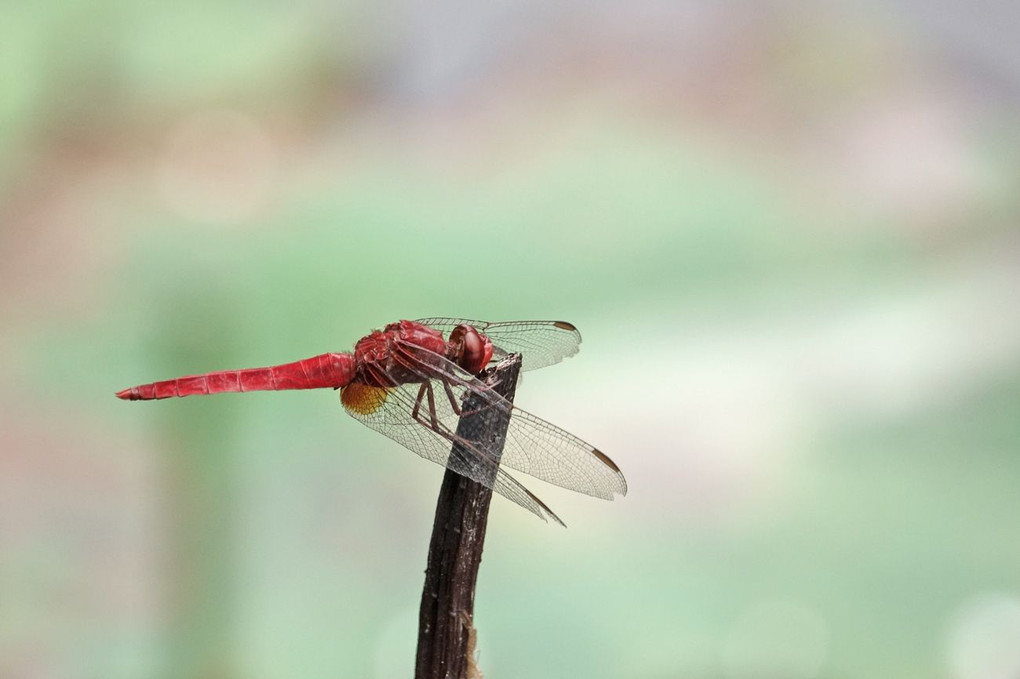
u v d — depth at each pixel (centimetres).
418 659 76
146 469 86
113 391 87
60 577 84
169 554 83
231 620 83
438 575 76
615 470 77
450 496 76
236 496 83
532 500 77
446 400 78
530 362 80
